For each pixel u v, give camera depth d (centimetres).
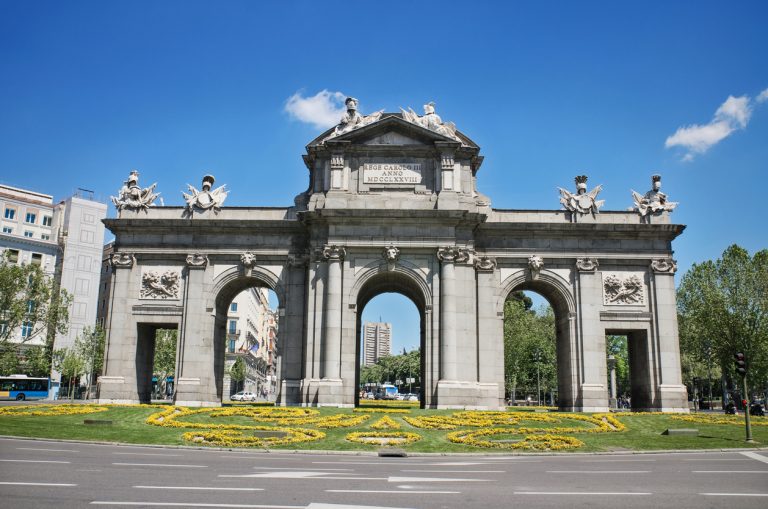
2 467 1947
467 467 2348
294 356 5184
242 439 3142
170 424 3706
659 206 5441
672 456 2942
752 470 2278
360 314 5762
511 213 5503
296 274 5334
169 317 5353
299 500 1463
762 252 8019
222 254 5403
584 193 5559
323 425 3684
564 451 3125
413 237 5066
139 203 5534
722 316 7456
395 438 3369
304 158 5522
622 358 12531
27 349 9112
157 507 1341
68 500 1407
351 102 5400
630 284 5356
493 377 5122
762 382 9225
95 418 3900
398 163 5256
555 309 5697
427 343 4981
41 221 10800
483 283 5312
